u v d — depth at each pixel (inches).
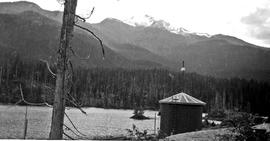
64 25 301.3
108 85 5531.5
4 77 3671.3
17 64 4072.3
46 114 2502.5
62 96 294.7
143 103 5383.9
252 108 4109.3
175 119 933.8
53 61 301.1
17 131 1259.8
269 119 745.0
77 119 2215.8
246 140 398.6
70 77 307.3
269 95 4227.4
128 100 5300.2
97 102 4862.2
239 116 411.8
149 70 6855.3
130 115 3265.3
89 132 1355.8
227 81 5895.7
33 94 3203.7
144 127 1803.6
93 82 5403.5
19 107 3063.5
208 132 586.2
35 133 1222.3
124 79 6043.3
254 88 4549.7
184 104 930.1
